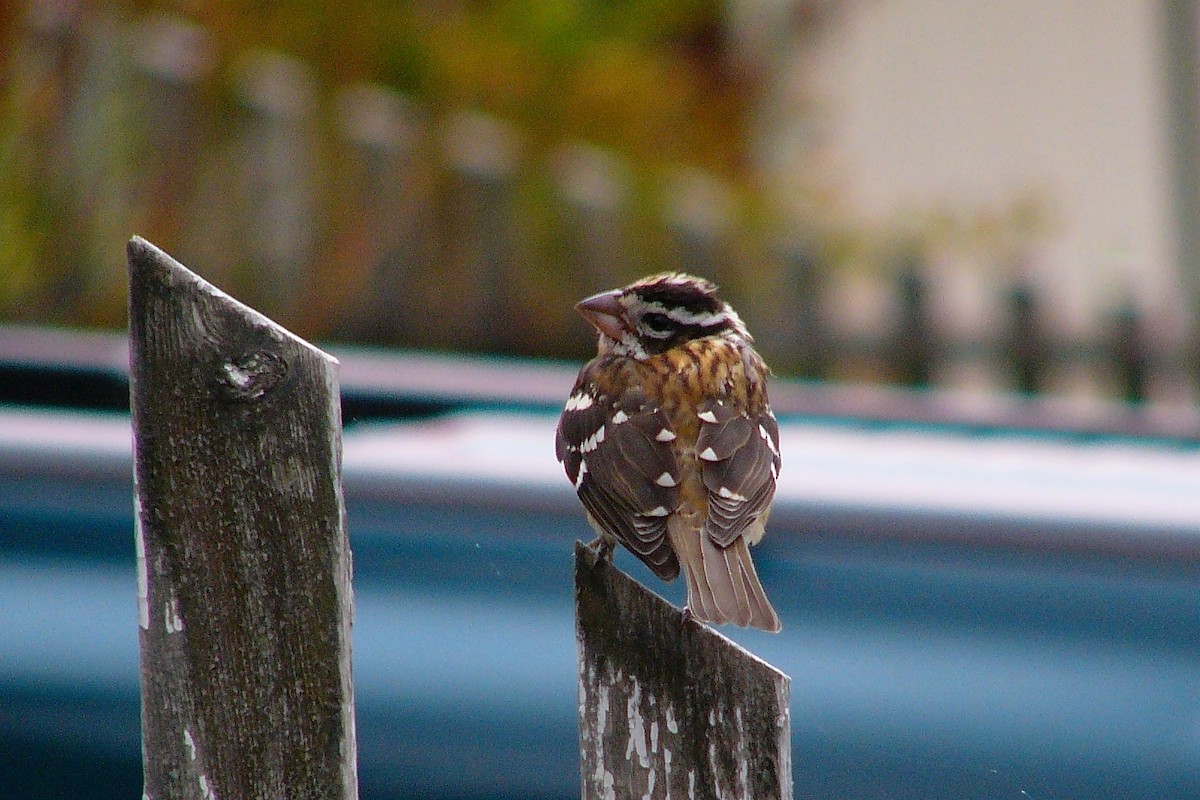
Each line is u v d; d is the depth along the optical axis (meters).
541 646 7.00
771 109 25.58
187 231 18.86
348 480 7.18
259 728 4.41
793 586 7.16
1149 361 26.23
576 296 22.30
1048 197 30.28
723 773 4.73
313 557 4.37
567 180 22.23
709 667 4.74
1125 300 29.91
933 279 25.70
